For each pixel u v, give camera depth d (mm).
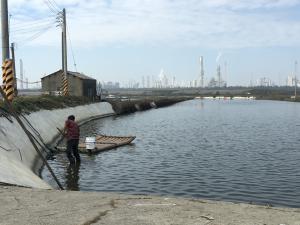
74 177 19266
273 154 26422
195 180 18594
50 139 30500
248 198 15484
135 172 20438
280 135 38250
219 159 24438
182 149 28766
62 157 24859
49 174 19953
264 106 112188
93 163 22953
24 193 9289
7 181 11602
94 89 72312
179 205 8062
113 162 23328
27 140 23031
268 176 19438
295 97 153375
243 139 35031
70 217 7285
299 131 42281
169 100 130125
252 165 22344
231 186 17406
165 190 16734
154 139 35188
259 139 34969
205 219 7062
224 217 7176
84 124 51281
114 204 8172
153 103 103812
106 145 28875
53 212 7629
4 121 21703
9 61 25219
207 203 8273
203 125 50594
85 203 8273
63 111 45000
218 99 199750
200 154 26422
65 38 56250
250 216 7250
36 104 37000
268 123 53656
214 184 17766
